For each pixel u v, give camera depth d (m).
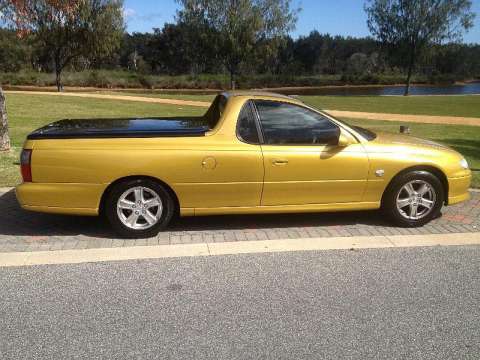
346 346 3.45
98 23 35.59
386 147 5.70
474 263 4.88
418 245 5.32
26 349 3.36
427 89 63.25
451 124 18.14
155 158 5.16
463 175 5.95
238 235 5.54
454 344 3.51
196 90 56.50
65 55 38.41
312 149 5.45
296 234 5.59
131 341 3.47
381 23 46.25
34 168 5.09
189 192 5.30
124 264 4.71
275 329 3.64
